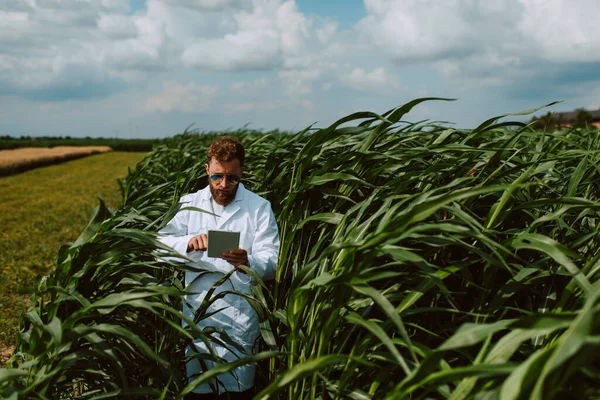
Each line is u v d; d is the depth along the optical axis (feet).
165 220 7.60
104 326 5.12
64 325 5.16
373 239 4.84
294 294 5.33
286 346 6.56
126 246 6.51
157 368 6.69
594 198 8.56
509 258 6.26
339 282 4.92
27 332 6.61
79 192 57.62
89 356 5.72
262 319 7.24
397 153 8.01
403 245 6.41
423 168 8.21
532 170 6.42
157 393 5.44
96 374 6.33
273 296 8.20
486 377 3.84
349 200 7.65
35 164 115.44
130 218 7.38
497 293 5.65
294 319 5.65
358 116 7.21
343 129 8.32
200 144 26.23
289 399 5.98
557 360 2.95
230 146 7.84
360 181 7.22
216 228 8.23
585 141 12.05
